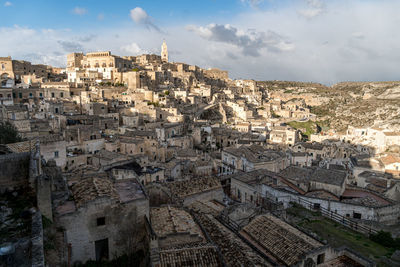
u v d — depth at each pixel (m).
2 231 19.86
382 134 131.25
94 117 96.81
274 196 46.84
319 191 45.81
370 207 38.66
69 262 24.05
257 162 69.62
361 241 31.95
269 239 29.33
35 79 141.38
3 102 87.88
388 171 79.44
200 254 25.03
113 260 26.61
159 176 57.12
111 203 26.03
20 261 17.20
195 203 45.94
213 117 166.62
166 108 130.00
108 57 180.38
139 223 27.88
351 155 110.88
